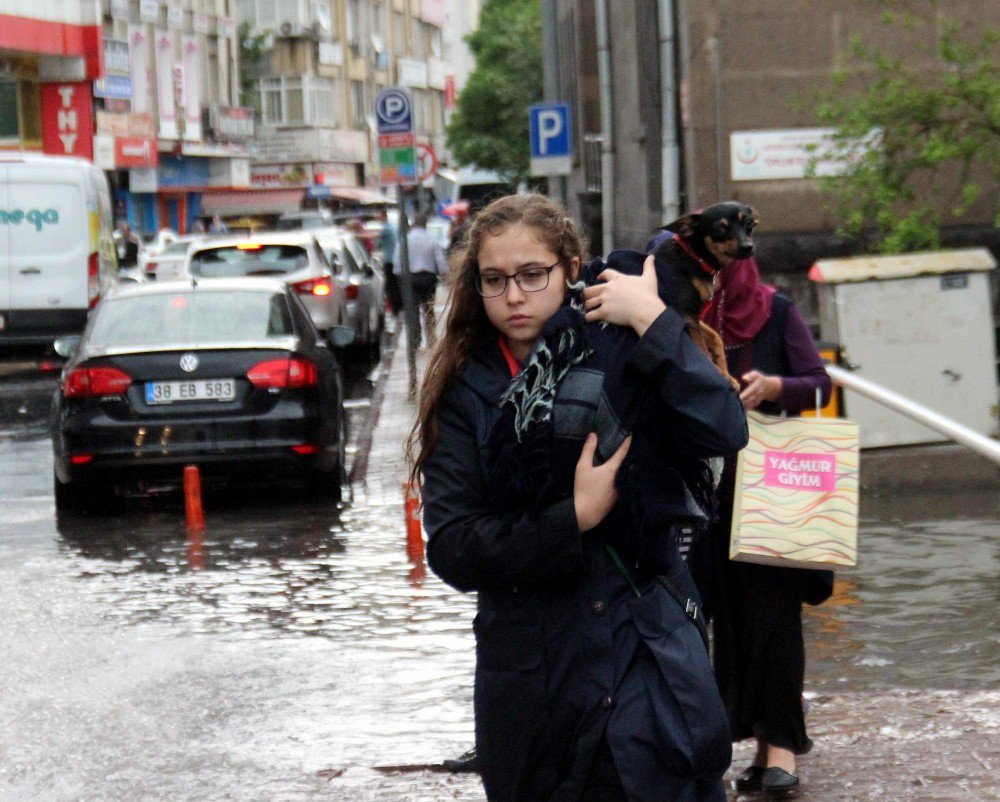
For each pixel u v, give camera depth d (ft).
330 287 144.25
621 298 21.04
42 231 154.20
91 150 324.60
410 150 140.36
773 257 111.55
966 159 83.87
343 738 37.81
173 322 76.48
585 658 20.89
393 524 68.39
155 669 45.14
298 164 490.49
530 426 20.72
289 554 62.34
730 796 32.17
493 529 20.79
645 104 152.56
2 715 40.78
